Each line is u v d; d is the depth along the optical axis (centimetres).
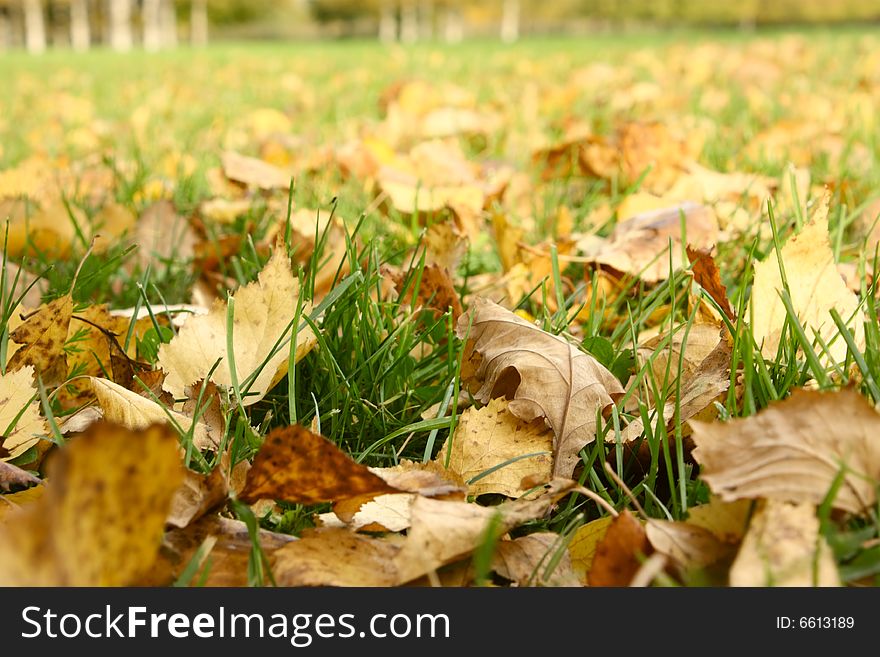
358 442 143
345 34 8112
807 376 135
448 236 212
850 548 89
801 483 91
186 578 92
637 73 912
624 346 169
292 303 144
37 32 6188
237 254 234
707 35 2359
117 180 363
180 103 874
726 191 275
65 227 256
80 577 72
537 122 547
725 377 133
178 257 253
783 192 260
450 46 2145
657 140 329
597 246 238
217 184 350
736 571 84
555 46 1961
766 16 5569
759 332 143
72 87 1171
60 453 69
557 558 97
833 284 144
